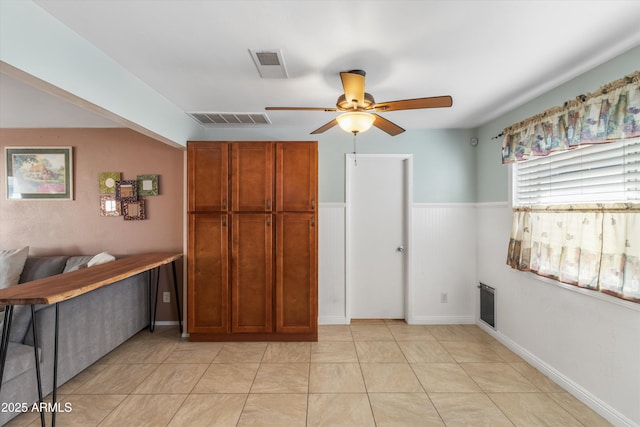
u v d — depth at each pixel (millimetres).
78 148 3684
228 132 3852
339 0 1494
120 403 2246
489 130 3521
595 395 2145
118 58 2078
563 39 1833
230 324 3275
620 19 1637
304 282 3289
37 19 1524
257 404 2236
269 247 3271
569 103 2270
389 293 3938
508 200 3146
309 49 1957
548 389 2414
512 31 1752
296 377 2596
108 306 2865
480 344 3234
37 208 3660
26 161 3656
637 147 1878
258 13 1596
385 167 3904
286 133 3854
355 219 3920
